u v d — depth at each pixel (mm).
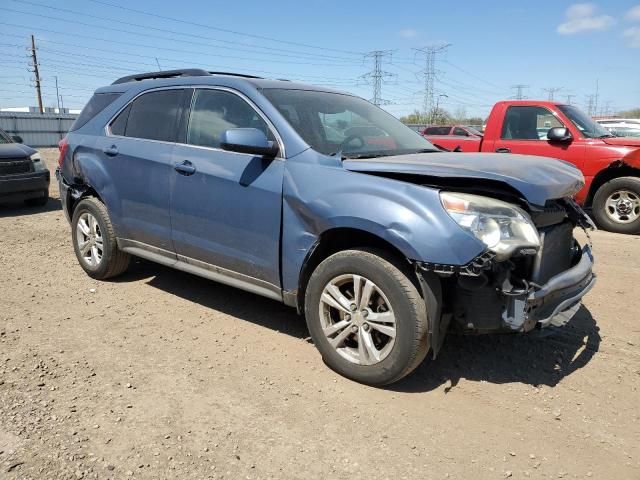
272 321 4391
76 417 2979
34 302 4742
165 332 4148
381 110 4914
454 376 3535
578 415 3119
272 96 3979
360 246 3406
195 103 4363
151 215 4578
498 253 2883
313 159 3551
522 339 4098
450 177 3082
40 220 8773
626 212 8203
